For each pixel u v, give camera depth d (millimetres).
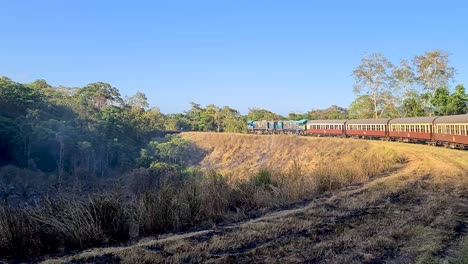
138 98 99812
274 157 57625
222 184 11812
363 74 68250
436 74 59656
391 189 12375
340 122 57281
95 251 6922
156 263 6148
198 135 80312
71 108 61031
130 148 60531
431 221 8125
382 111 70375
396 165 21344
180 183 11438
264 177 13922
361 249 6461
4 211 7676
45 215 7977
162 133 83500
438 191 11836
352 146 42250
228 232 7898
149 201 9273
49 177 40781
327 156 41562
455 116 31359
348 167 17031
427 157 24141
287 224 8328
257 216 9961
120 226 8289
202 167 63625
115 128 61531
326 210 9680
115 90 85062
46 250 7402
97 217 8102
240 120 103812
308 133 68250
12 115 52031
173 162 63031
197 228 9023
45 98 61281
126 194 10703
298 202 11602
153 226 8953
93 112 64000
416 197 10984
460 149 29891
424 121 36875
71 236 7637
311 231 7684
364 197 11133
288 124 74500
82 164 50031
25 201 9453
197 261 6207
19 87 57219
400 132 42406
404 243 6668
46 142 48625
